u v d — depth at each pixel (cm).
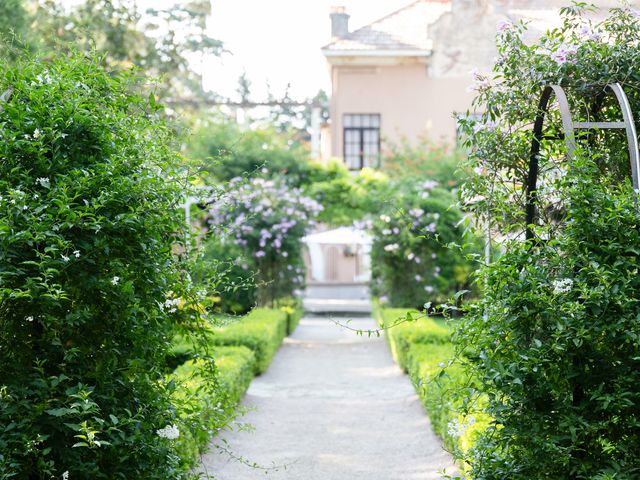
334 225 1838
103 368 380
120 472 369
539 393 369
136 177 402
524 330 377
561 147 452
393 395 1012
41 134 385
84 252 380
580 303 365
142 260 400
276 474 644
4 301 371
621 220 368
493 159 538
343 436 787
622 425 366
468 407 407
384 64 2281
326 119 3734
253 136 1819
